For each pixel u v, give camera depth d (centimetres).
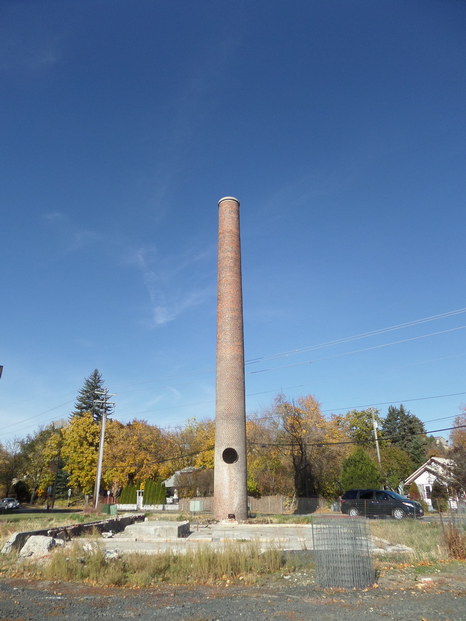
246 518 2730
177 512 4184
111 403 4662
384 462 5269
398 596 890
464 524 1458
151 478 5734
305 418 5022
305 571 1144
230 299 3198
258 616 759
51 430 7912
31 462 7281
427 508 4078
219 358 3061
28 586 991
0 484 7250
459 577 1046
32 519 2881
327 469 4759
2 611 787
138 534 1816
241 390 2991
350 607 812
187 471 5912
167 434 6738
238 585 1007
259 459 4900
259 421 5275
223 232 3422
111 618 752
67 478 7169
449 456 2880
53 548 1366
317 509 4156
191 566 1134
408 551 1391
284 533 1997
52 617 756
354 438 7038
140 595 913
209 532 2075
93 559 1147
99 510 4141
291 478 4712
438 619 729
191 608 811
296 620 737
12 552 1341
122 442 5850
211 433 6431
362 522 1045
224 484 2759
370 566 1016
